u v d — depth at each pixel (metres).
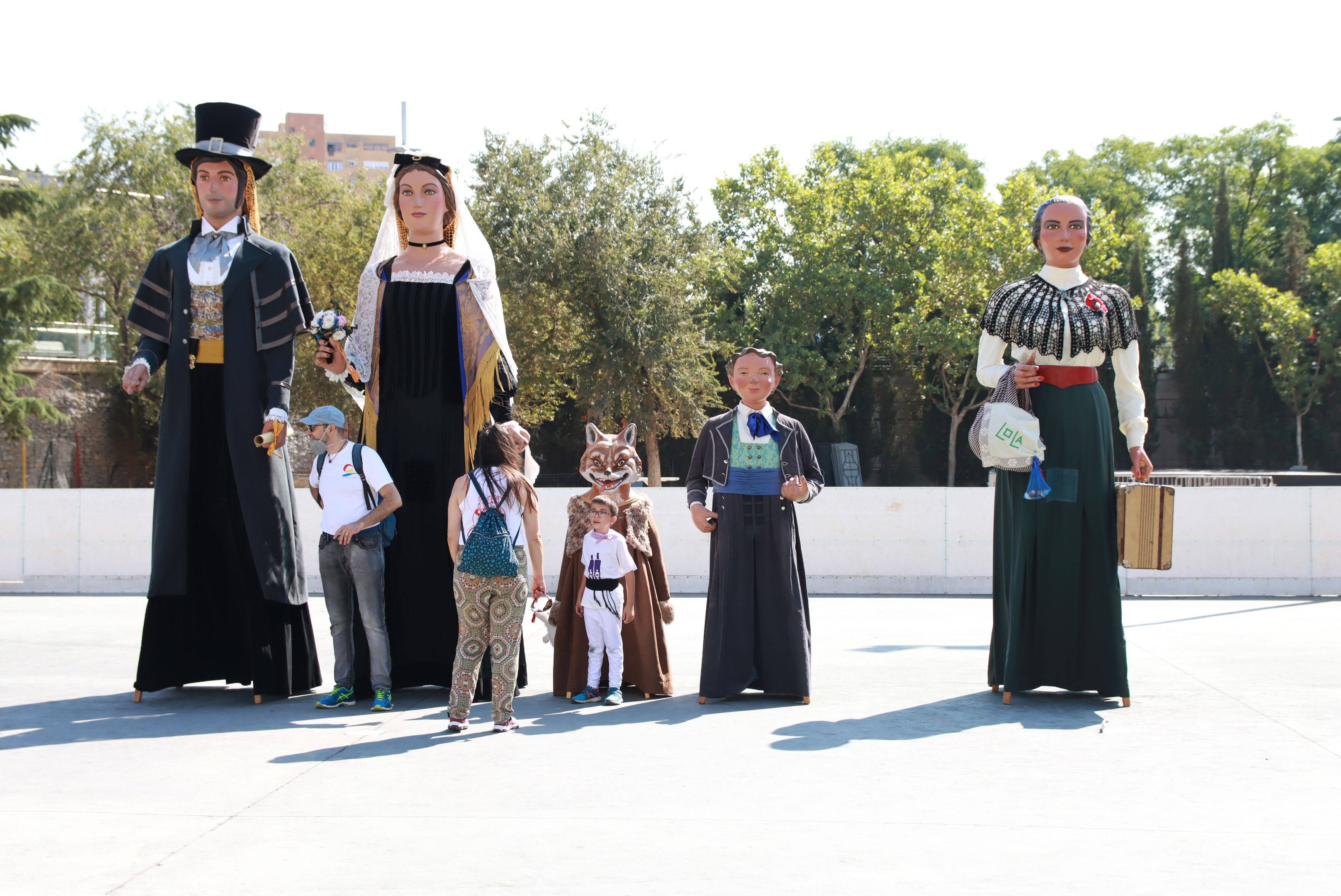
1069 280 5.85
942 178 43.50
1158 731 5.04
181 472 5.80
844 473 41.53
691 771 4.35
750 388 5.98
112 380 33.06
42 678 6.61
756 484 5.95
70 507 12.53
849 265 43.31
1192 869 3.17
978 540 12.27
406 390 6.08
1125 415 5.93
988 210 42.09
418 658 6.09
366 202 33.59
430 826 3.62
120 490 12.50
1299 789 4.05
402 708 5.75
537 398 32.69
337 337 5.77
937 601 11.62
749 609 5.90
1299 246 49.34
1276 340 46.34
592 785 4.14
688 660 7.42
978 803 3.87
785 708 5.69
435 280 6.08
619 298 30.31
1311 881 3.07
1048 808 3.81
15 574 12.55
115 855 3.33
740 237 44.25
